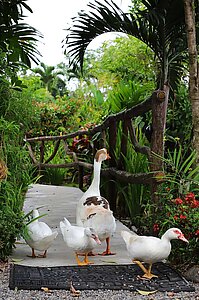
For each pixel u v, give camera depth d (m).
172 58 5.70
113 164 7.44
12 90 5.29
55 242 5.20
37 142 12.53
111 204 7.34
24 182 5.22
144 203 6.35
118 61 11.39
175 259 4.41
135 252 3.95
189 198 4.32
